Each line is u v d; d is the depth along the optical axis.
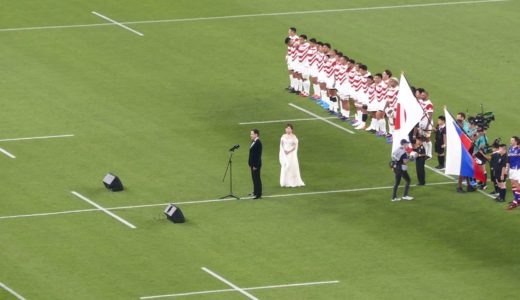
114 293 183.50
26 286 185.25
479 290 184.75
